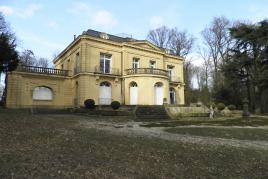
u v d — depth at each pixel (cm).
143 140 1048
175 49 5488
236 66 3944
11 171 557
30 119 1536
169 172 652
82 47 3278
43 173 562
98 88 3325
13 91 3008
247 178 664
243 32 3903
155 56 3966
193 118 2675
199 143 1113
